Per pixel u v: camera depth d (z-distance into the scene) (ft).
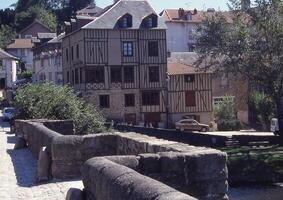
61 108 75.31
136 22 151.33
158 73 152.97
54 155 31.96
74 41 155.22
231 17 100.32
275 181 72.84
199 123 150.61
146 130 106.52
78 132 73.56
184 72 155.43
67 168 32.14
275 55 91.09
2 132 94.73
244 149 83.20
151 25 152.35
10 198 27.20
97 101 146.30
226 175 20.03
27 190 29.43
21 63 279.28
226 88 163.63
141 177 14.07
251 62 91.86
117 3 154.92
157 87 153.07
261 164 72.79
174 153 19.93
